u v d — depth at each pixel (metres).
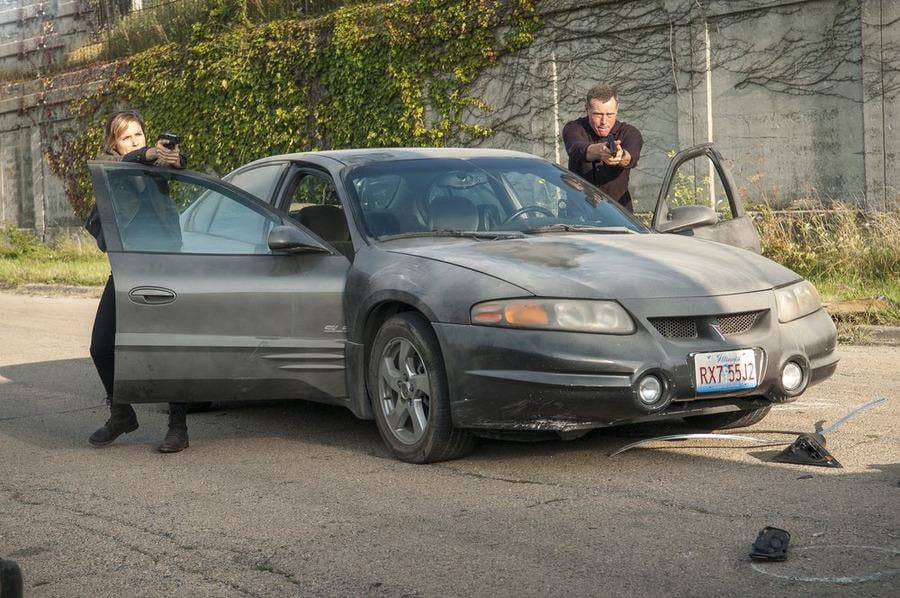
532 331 6.90
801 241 18.48
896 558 5.20
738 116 19.70
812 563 5.18
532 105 22.66
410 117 24.64
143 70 31.50
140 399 8.23
